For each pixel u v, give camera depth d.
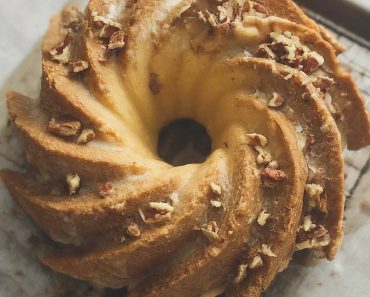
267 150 0.42
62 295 0.45
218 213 0.41
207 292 0.42
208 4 0.43
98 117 0.42
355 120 0.46
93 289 0.45
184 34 0.43
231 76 0.43
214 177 0.41
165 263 0.42
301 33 0.44
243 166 0.41
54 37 0.47
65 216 0.42
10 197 0.47
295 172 0.40
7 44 0.53
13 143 0.49
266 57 0.43
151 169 0.42
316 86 0.43
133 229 0.41
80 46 0.44
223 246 0.40
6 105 0.50
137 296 0.42
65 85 0.42
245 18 0.43
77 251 0.43
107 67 0.43
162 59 0.44
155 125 0.47
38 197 0.43
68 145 0.42
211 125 0.47
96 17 0.44
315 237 0.43
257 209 0.41
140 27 0.43
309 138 0.42
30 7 0.55
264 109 0.42
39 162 0.43
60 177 0.43
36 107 0.44
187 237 0.41
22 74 0.52
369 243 0.47
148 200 0.41
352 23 0.54
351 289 0.46
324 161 0.42
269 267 0.41
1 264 0.46
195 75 0.45
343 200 0.43
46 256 0.45
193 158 0.49
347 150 0.50
